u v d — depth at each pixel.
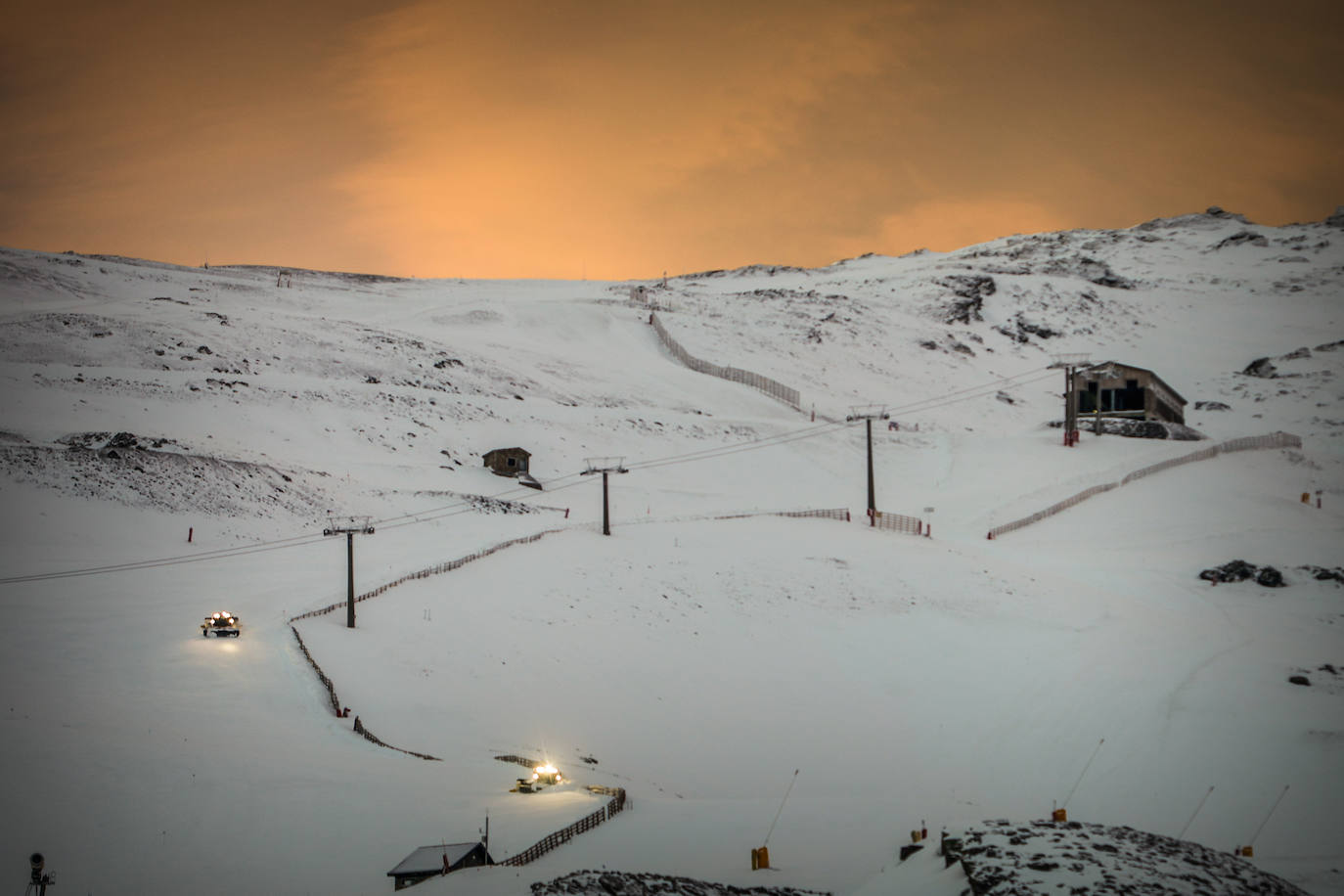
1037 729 44.12
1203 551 73.62
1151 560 72.19
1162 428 113.94
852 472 101.94
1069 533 79.56
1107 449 105.50
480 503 81.88
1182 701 46.88
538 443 100.81
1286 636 57.28
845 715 45.75
